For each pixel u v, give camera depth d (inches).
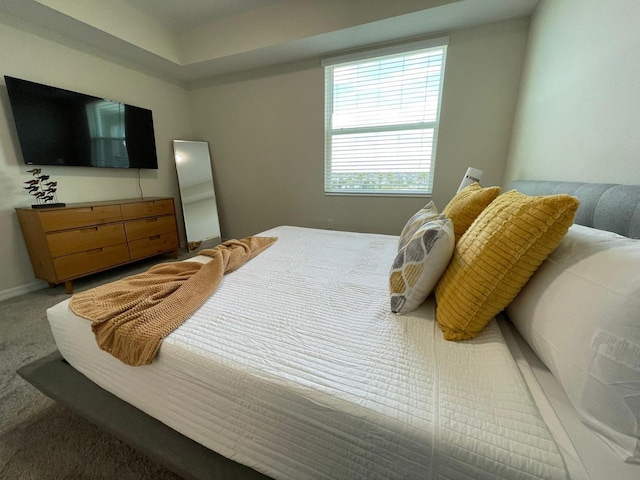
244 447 26.7
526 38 90.4
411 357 27.5
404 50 104.8
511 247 27.2
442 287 34.0
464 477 18.6
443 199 113.7
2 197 87.9
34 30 90.9
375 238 81.7
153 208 120.9
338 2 95.4
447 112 105.4
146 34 110.2
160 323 33.7
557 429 19.7
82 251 96.0
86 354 36.6
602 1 46.5
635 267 18.8
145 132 126.6
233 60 121.6
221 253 58.0
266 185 146.3
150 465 37.7
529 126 81.6
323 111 124.6
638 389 16.8
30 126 89.6
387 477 21.2
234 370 26.4
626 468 16.9
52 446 40.4
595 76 48.0
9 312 79.7
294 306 39.4
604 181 44.4
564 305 22.6
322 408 22.7
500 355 26.5
